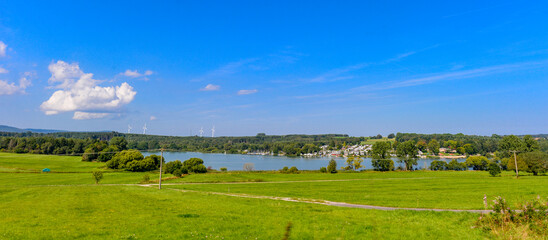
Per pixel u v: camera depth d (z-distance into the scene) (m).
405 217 27.03
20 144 189.00
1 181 83.31
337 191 63.72
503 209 21.81
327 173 128.62
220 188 70.69
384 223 24.45
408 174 120.44
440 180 90.12
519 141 158.38
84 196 48.44
